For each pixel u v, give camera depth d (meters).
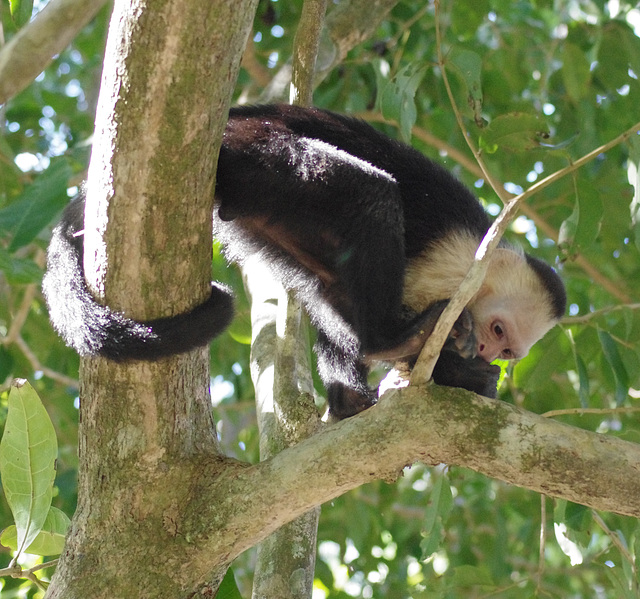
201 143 5.09
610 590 14.16
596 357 10.80
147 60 4.75
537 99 14.55
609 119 12.81
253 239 7.79
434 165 8.05
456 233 7.70
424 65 8.31
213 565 5.69
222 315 5.76
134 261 5.46
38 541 6.86
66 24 5.98
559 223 12.70
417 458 5.14
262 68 12.34
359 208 6.93
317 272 7.97
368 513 13.23
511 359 8.48
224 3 4.62
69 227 6.51
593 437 5.00
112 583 5.68
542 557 8.35
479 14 12.23
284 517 5.44
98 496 5.84
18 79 6.03
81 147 10.50
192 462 5.85
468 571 9.02
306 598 6.60
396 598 14.00
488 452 5.02
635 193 7.88
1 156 11.41
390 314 6.92
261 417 7.50
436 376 7.26
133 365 5.63
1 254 7.52
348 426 5.24
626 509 4.93
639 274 12.91
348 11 10.62
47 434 6.06
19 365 13.29
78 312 5.62
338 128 7.72
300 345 8.00
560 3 14.18
